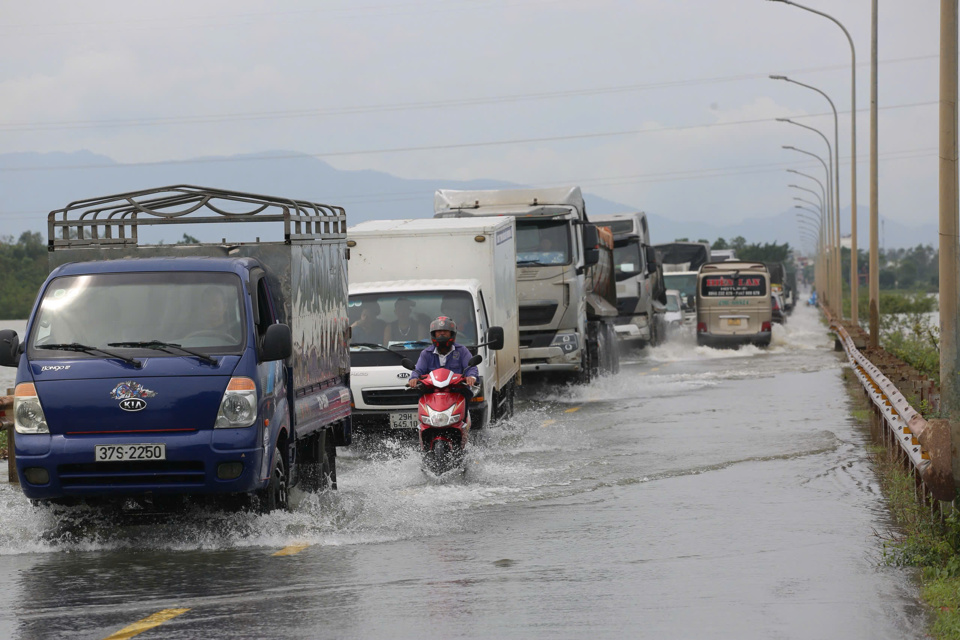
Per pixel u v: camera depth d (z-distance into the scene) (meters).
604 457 27.28
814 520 19.11
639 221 77.25
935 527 16.33
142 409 17.19
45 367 17.42
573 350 44.44
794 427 32.91
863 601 13.54
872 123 57.88
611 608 13.30
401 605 13.59
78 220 20.94
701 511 20.09
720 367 60.81
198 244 19.81
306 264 20.53
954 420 16.62
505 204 45.91
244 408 17.38
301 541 17.73
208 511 18.72
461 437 24.20
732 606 13.34
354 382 29.39
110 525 18.95
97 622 12.98
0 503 21.53
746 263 79.69
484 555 16.59
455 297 30.61
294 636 12.27
